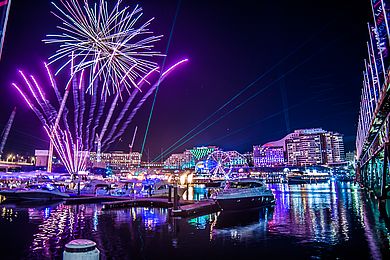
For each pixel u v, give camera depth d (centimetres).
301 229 2734
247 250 2047
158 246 2172
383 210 3841
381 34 3166
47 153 17025
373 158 5425
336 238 2341
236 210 4188
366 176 7812
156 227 2886
